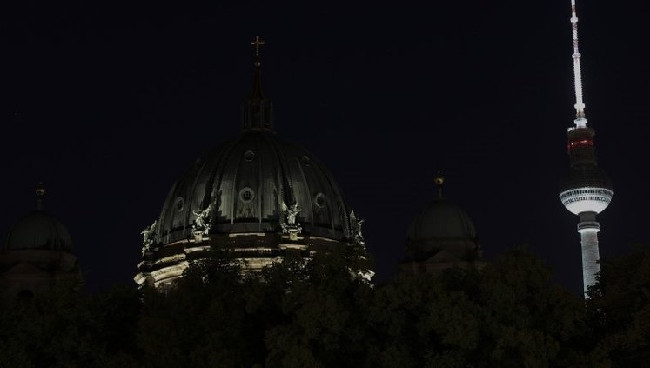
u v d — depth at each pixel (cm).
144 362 18912
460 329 16700
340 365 17725
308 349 16712
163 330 18900
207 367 18175
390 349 17088
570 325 17925
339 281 18488
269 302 18988
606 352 17512
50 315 19512
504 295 17525
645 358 18088
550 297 18100
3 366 18312
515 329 16800
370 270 19400
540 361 16700
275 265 19938
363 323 17825
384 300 17688
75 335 19375
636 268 19375
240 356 18425
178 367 18600
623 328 18775
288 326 17500
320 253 19362
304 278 19388
